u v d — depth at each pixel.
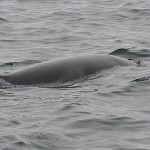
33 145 20.08
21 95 26.73
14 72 29.12
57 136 21.02
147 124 22.48
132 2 62.66
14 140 20.42
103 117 23.25
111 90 27.48
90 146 20.14
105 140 20.77
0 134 21.02
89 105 25.03
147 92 27.19
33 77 28.66
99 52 38.88
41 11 57.88
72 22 51.69
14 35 45.50
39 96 26.56
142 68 31.42
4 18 53.22
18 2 64.62
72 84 28.59
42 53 38.47
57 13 56.34
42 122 22.56
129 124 22.50
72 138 20.92
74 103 25.22
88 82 28.80
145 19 52.75
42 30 47.69
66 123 22.50
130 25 50.25
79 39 43.94
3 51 39.31
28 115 23.50
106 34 45.97
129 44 41.38
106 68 30.41
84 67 29.78
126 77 29.56
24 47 40.91
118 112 24.00
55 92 27.23
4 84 28.11
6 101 25.72
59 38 44.34
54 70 29.11
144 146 20.20
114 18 53.56
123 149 19.92
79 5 61.78
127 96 26.62
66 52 38.97
